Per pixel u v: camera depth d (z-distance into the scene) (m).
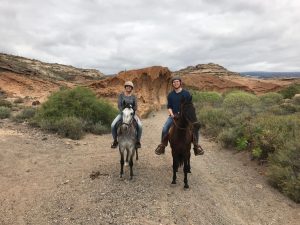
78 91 17.80
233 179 9.57
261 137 11.50
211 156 12.20
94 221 6.62
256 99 28.00
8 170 9.54
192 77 54.66
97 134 15.92
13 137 13.14
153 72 33.47
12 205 7.32
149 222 6.64
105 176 9.33
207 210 7.37
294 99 23.80
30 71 48.09
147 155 12.05
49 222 6.58
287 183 8.41
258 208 7.62
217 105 26.44
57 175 9.34
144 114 24.58
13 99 31.72
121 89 31.11
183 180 9.27
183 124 8.05
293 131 11.77
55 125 14.98
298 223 6.94
